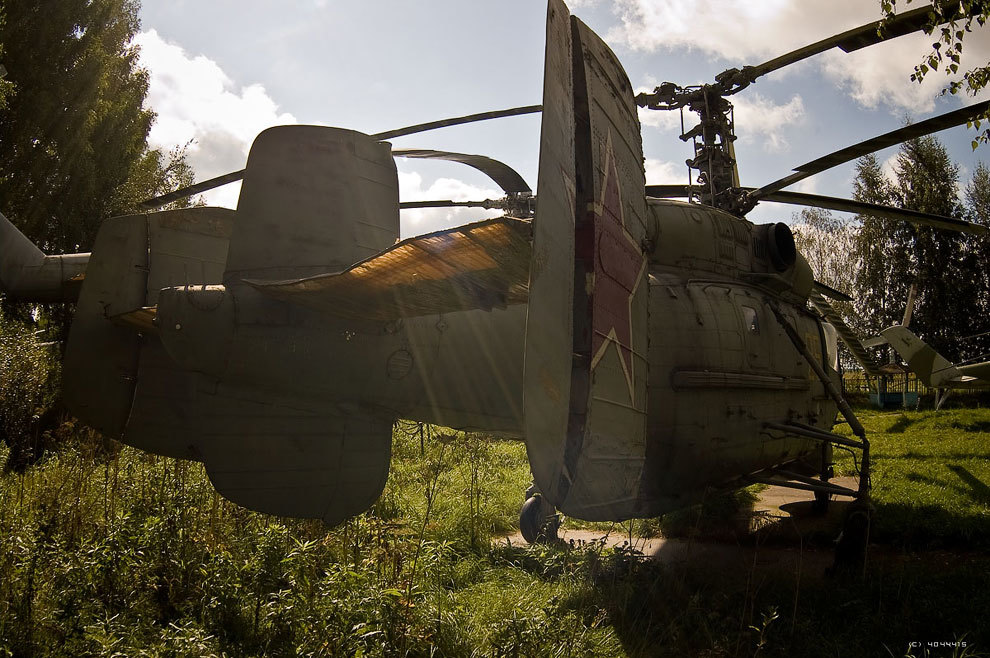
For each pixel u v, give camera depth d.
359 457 5.48
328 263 5.14
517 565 6.55
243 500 5.12
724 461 6.43
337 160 5.30
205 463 5.08
